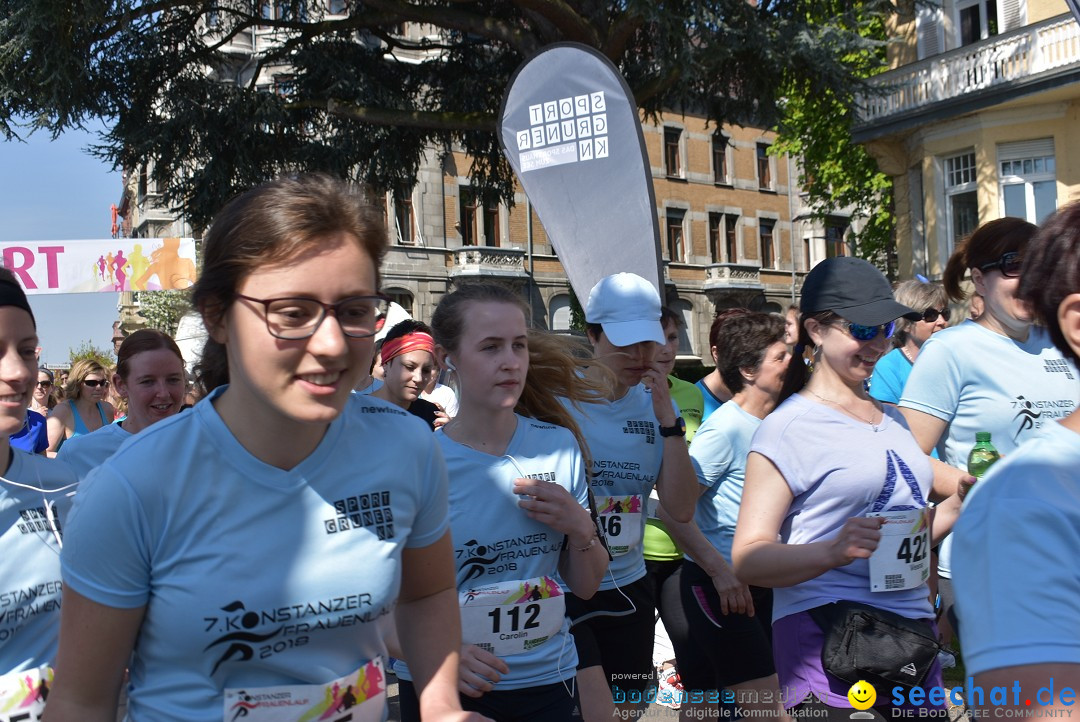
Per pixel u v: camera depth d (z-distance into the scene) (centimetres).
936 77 1750
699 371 2394
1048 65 1588
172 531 154
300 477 160
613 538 345
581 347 333
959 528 134
